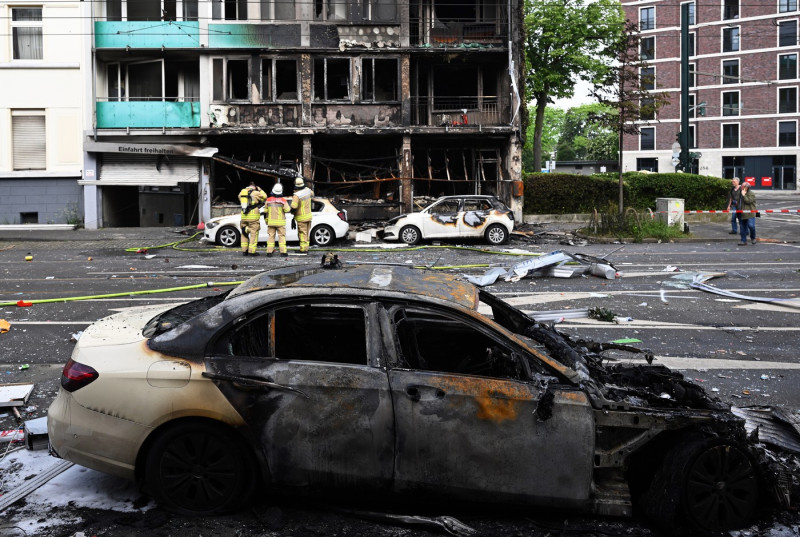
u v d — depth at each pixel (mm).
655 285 12594
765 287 12438
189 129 27719
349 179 28906
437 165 29828
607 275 13281
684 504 3922
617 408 4004
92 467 4090
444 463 3953
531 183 29828
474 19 29688
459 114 29375
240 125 27969
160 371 4012
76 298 11055
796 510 4203
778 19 62031
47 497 4273
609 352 7762
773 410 5453
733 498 3994
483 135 28281
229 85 28156
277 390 3994
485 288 12195
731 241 21969
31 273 14266
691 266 15453
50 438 4168
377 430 3961
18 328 8945
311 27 27984
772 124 62938
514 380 4012
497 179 28953
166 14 27781
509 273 13188
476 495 3986
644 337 8578
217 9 27594
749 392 6441
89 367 4094
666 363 7387
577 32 40156
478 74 29953
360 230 25281
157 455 4031
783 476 4285
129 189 30516
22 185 27750
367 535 3896
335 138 28406
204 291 11914
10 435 5254
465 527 3938
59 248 20062
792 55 61719
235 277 13672
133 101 27891
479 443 3939
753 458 4039
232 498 4043
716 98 65250
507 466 3949
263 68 28203
